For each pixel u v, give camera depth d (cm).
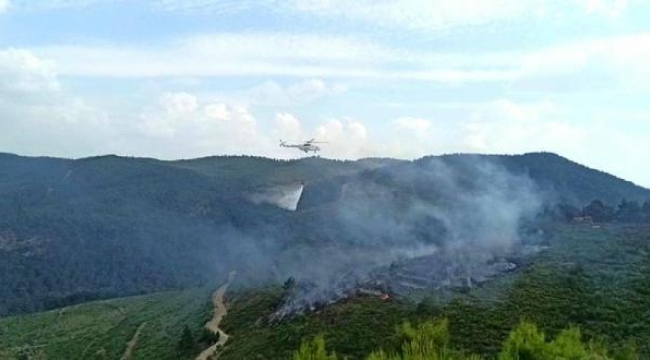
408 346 3303
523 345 3070
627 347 4228
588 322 6350
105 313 15150
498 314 6788
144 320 13062
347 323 7475
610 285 7212
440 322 3644
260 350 7838
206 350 9200
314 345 3525
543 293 7231
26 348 13100
